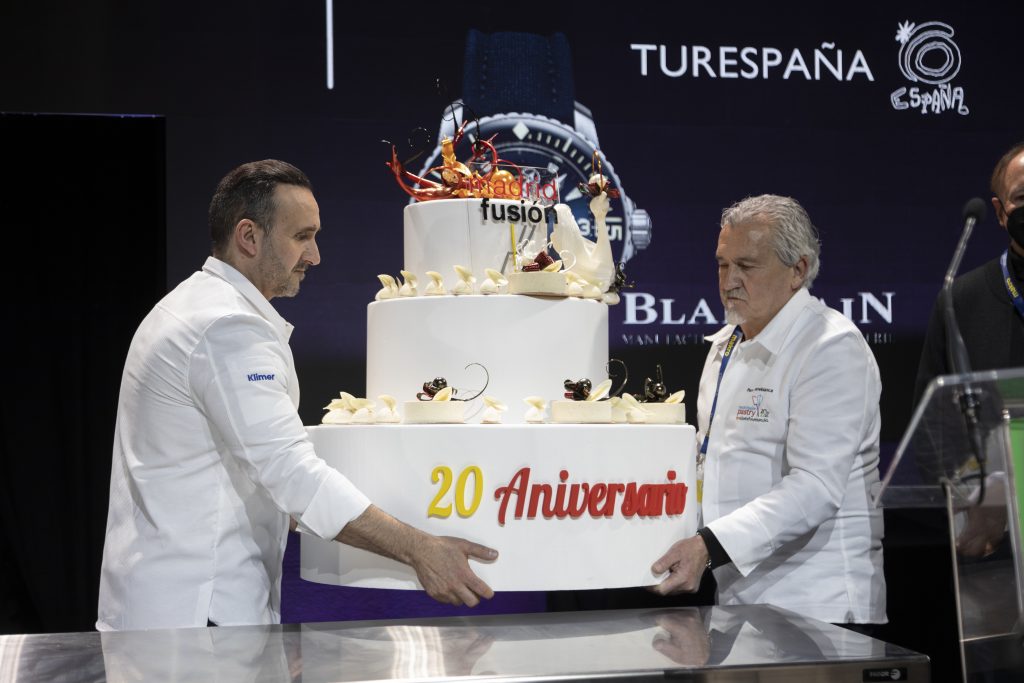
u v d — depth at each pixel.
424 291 2.20
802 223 2.43
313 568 2.14
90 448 3.64
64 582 3.62
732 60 3.82
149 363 2.03
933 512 3.48
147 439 2.04
